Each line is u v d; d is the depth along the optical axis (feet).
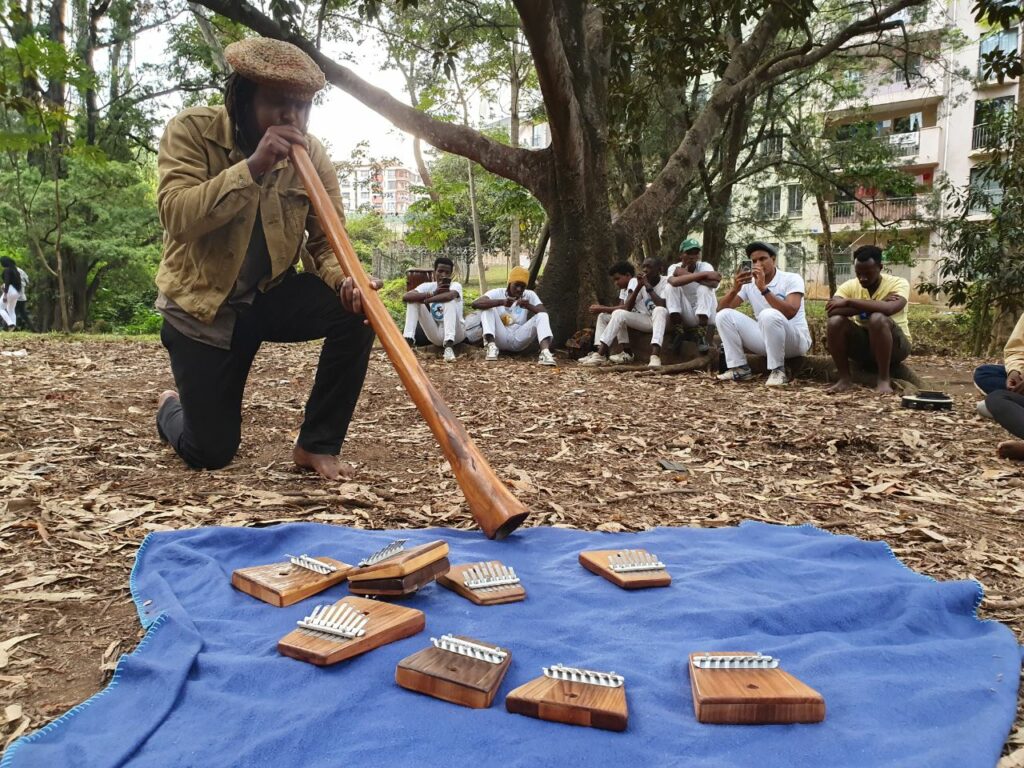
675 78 28.53
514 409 19.97
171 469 12.40
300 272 11.78
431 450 14.74
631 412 19.80
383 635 6.33
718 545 9.27
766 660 5.91
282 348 33.50
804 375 25.93
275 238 10.71
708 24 36.22
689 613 7.00
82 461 12.66
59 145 46.75
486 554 8.66
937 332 47.93
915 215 59.88
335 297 11.44
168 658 6.10
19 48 33.68
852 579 8.08
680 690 5.78
